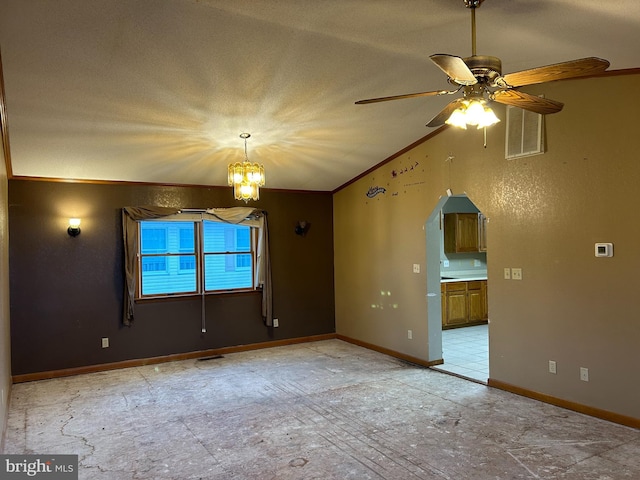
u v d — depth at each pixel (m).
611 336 3.57
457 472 2.85
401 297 5.76
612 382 3.56
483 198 4.60
